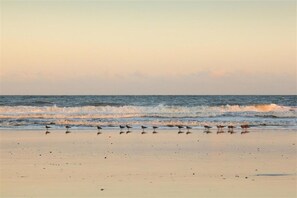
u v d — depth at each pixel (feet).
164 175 92.58
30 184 84.02
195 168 100.37
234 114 245.04
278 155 119.03
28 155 117.60
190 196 76.02
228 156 117.29
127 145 138.62
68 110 251.60
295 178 89.86
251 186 82.94
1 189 80.12
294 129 186.19
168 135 166.50
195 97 501.56
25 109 252.21
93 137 158.81
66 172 95.35
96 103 335.88
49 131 176.24
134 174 93.45
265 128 190.08
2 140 147.95
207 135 166.40
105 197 75.41
